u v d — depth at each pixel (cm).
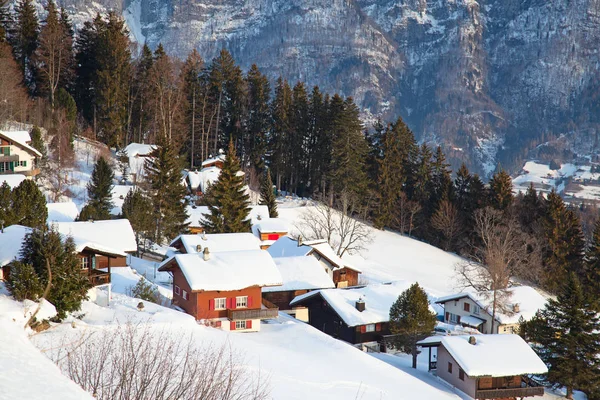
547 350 6588
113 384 2581
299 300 7888
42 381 1802
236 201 10056
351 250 11556
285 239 9819
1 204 6650
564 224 11731
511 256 9275
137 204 9550
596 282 10594
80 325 4066
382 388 4903
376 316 7338
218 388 2767
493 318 8100
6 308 3662
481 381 5925
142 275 7725
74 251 4441
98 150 13050
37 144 10806
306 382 4462
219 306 6381
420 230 14312
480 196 13612
